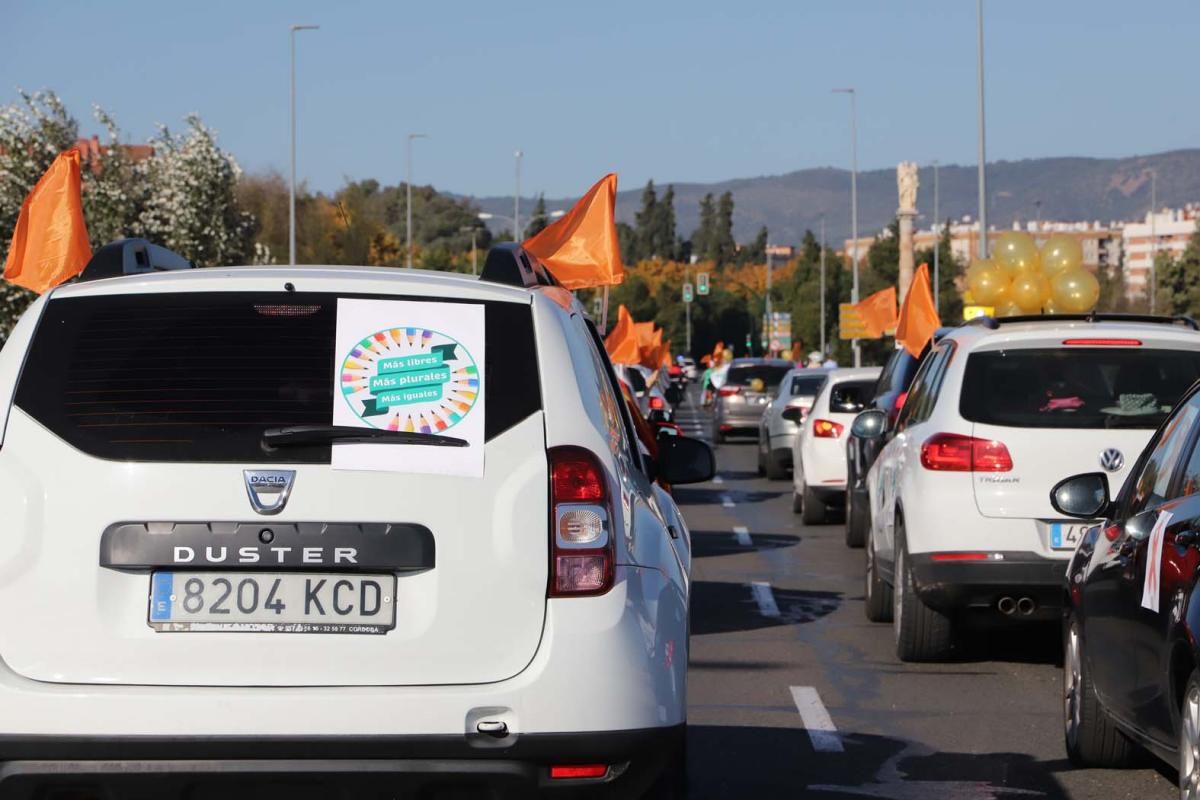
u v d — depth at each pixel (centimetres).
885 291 7550
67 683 986
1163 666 1338
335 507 1001
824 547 3959
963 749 1792
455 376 1039
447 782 988
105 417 1017
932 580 2155
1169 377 2141
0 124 8544
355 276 1082
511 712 990
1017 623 2653
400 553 1001
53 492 1002
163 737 973
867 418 2788
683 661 1080
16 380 1033
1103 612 1567
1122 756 1670
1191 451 1451
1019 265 4822
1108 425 2108
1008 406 2134
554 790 1000
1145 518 1475
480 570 1005
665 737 1027
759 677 2231
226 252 9812
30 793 983
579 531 1017
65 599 991
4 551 995
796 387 6150
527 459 1023
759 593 3117
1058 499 1622
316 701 977
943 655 2312
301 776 978
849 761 1734
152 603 995
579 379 1066
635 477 1163
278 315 1057
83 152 9950
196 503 998
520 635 1004
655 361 9194
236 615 994
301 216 13225
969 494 2123
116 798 985
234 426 1014
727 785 1627
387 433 1016
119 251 1156
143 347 1044
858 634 2603
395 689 989
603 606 1014
